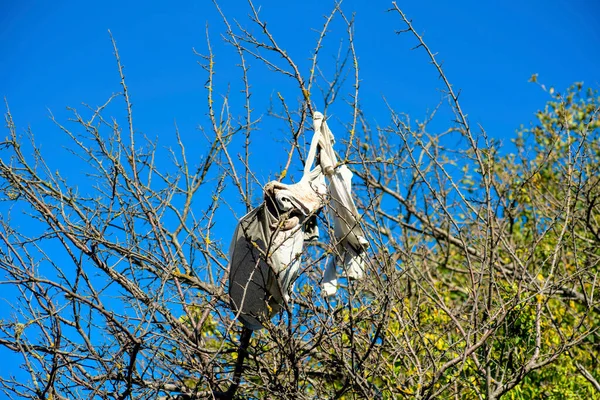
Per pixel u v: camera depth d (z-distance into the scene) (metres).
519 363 8.80
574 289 11.94
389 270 7.89
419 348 8.77
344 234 7.78
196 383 8.29
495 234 9.42
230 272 7.54
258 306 7.51
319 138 7.89
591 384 10.09
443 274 13.24
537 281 9.85
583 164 9.34
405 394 7.76
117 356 7.52
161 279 8.27
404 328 7.89
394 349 8.10
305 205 7.31
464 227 12.32
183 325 8.37
